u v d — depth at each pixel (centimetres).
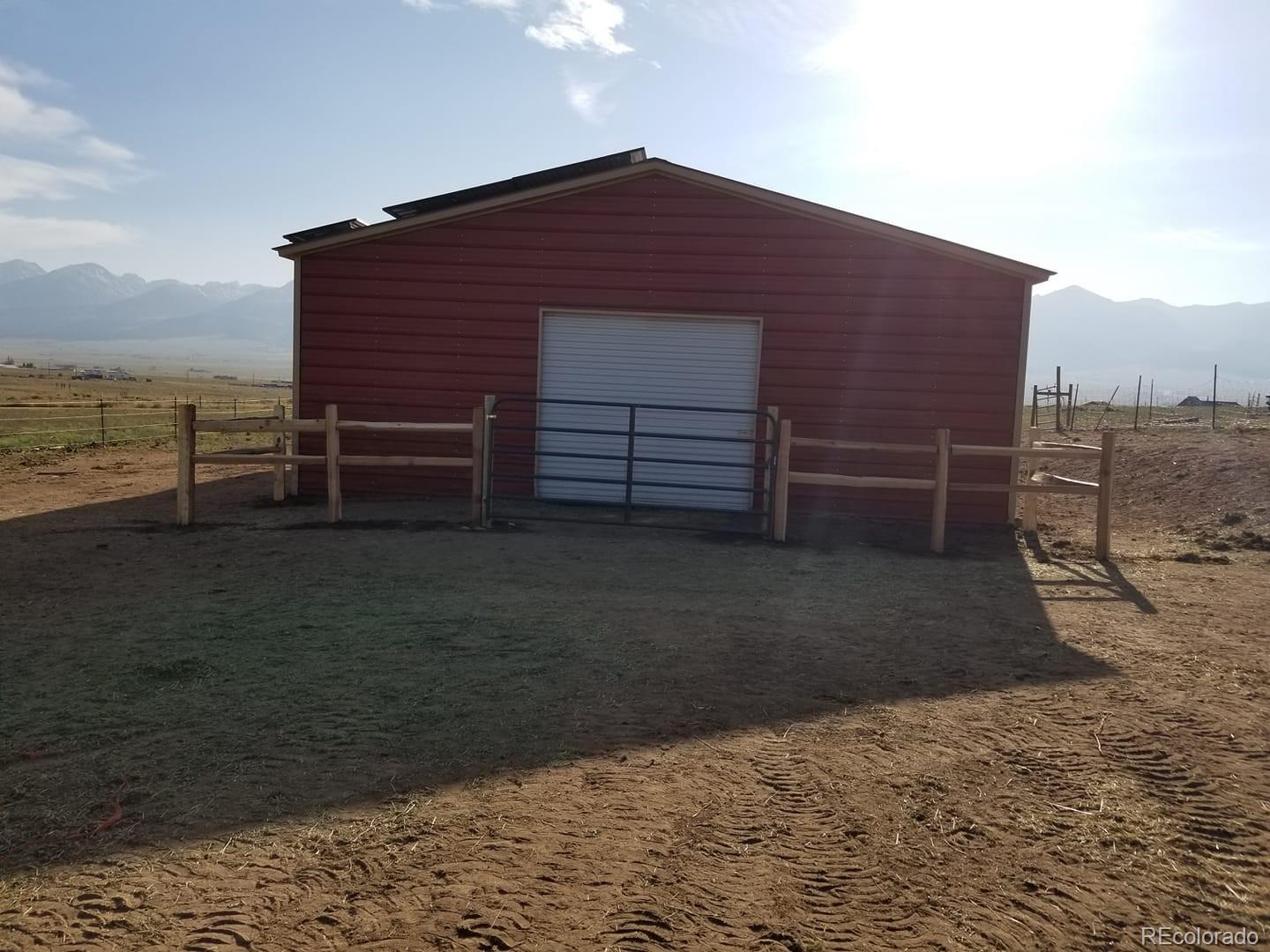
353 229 1252
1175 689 522
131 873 312
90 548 881
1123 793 387
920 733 450
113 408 3547
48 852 325
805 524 1150
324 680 511
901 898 306
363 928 281
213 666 534
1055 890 313
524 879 310
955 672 548
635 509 1215
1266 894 314
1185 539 1103
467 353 1247
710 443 1228
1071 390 2958
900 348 1177
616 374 1234
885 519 1197
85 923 282
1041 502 1458
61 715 457
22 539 933
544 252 1228
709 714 468
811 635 623
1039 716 476
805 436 1201
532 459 1253
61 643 577
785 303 1193
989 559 943
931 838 347
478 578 768
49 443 2384
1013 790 389
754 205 1192
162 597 696
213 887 303
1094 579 845
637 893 303
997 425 1167
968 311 1162
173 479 1566
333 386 1266
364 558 841
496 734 437
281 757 407
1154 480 1491
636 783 387
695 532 1045
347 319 1259
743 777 394
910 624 659
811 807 370
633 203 1210
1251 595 781
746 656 570
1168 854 339
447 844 332
